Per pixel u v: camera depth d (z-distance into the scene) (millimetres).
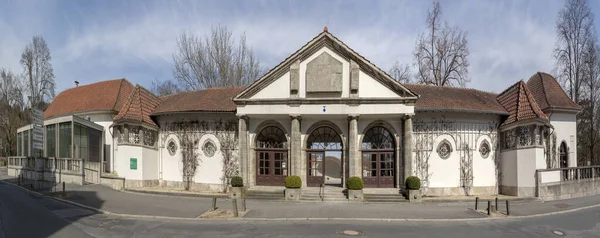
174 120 23891
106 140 27266
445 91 24469
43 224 13672
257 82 21156
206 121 23078
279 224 13992
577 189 22141
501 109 22500
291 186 19438
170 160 23891
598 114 32969
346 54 20891
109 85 30547
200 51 37625
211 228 13227
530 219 15789
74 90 33438
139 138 22922
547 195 20406
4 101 50562
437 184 21531
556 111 23672
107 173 25781
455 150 21750
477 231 13336
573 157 24141
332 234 12359
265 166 22469
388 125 21688
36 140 21500
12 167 35969
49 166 27328
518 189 20859
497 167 22344
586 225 14633
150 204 17906
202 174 22953
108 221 14430
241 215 15500
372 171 21703
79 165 24500
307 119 22016
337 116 21156
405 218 15242
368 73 20672
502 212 16906
